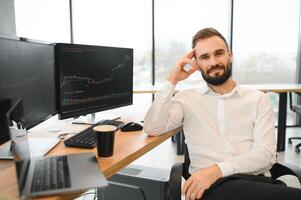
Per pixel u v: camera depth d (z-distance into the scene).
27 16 5.17
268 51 5.09
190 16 5.11
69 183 0.81
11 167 1.01
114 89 1.82
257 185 1.27
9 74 1.07
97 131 1.11
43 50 1.32
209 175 1.32
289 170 1.41
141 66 5.30
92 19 5.29
